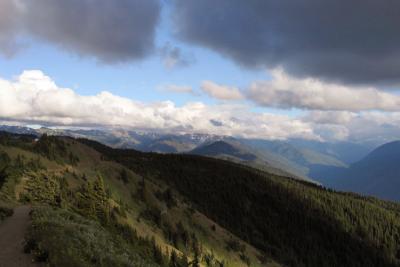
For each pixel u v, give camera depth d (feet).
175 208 614.75
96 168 605.73
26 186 315.17
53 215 149.18
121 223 375.66
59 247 87.86
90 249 99.96
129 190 582.76
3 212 149.79
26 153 487.20
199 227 599.98
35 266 80.94
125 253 132.16
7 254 88.63
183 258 424.87
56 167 504.02
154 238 413.80
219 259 550.77
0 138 525.75
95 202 347.36
